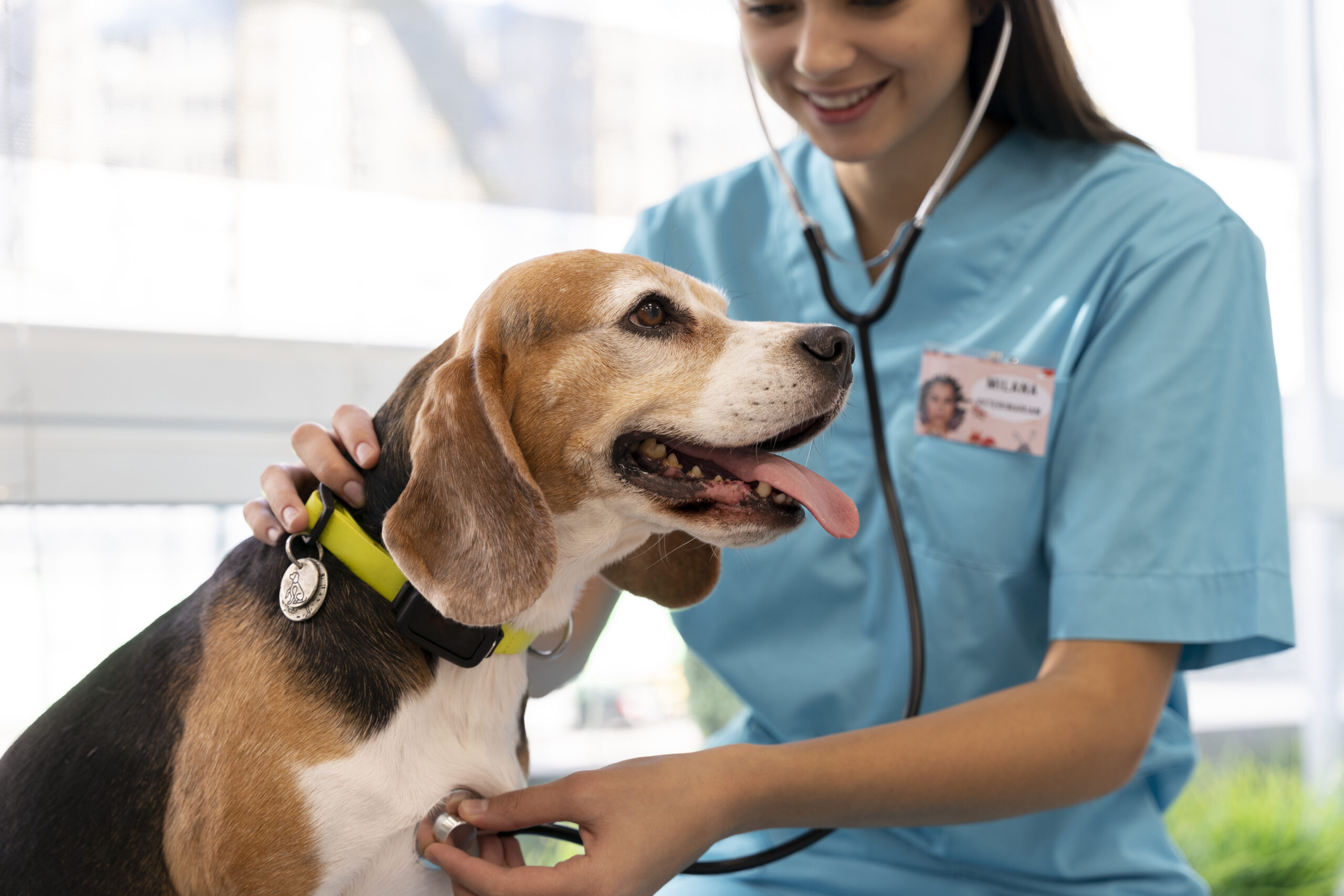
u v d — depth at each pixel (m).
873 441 1.50
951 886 1.40
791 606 1.53
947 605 1.43
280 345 1.89
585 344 1.14
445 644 1.04
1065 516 1.33
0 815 1.06
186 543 1.85
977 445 1.44
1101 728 1.14
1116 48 2.63
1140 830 1.42
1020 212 1.52
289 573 1.06
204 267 1.83
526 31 2.08
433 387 1.05
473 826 0.97
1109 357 1.36
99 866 1.01
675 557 1.32
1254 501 1.28
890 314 1.56
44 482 1.72
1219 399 1.30
